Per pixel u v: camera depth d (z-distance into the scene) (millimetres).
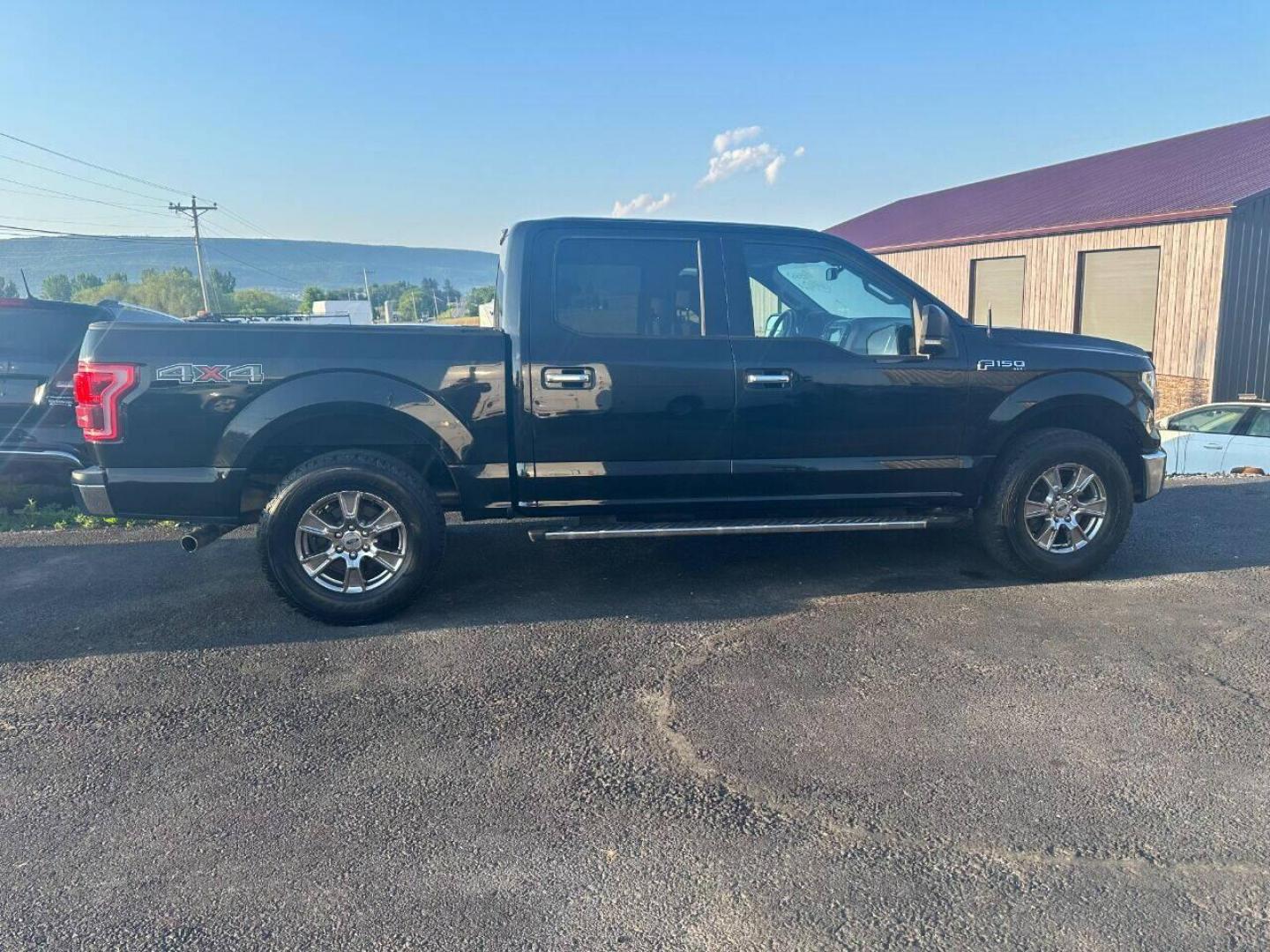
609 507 5074
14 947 2436
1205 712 3691
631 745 3490
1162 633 4555
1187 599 5055
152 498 4672
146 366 4582
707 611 4973
